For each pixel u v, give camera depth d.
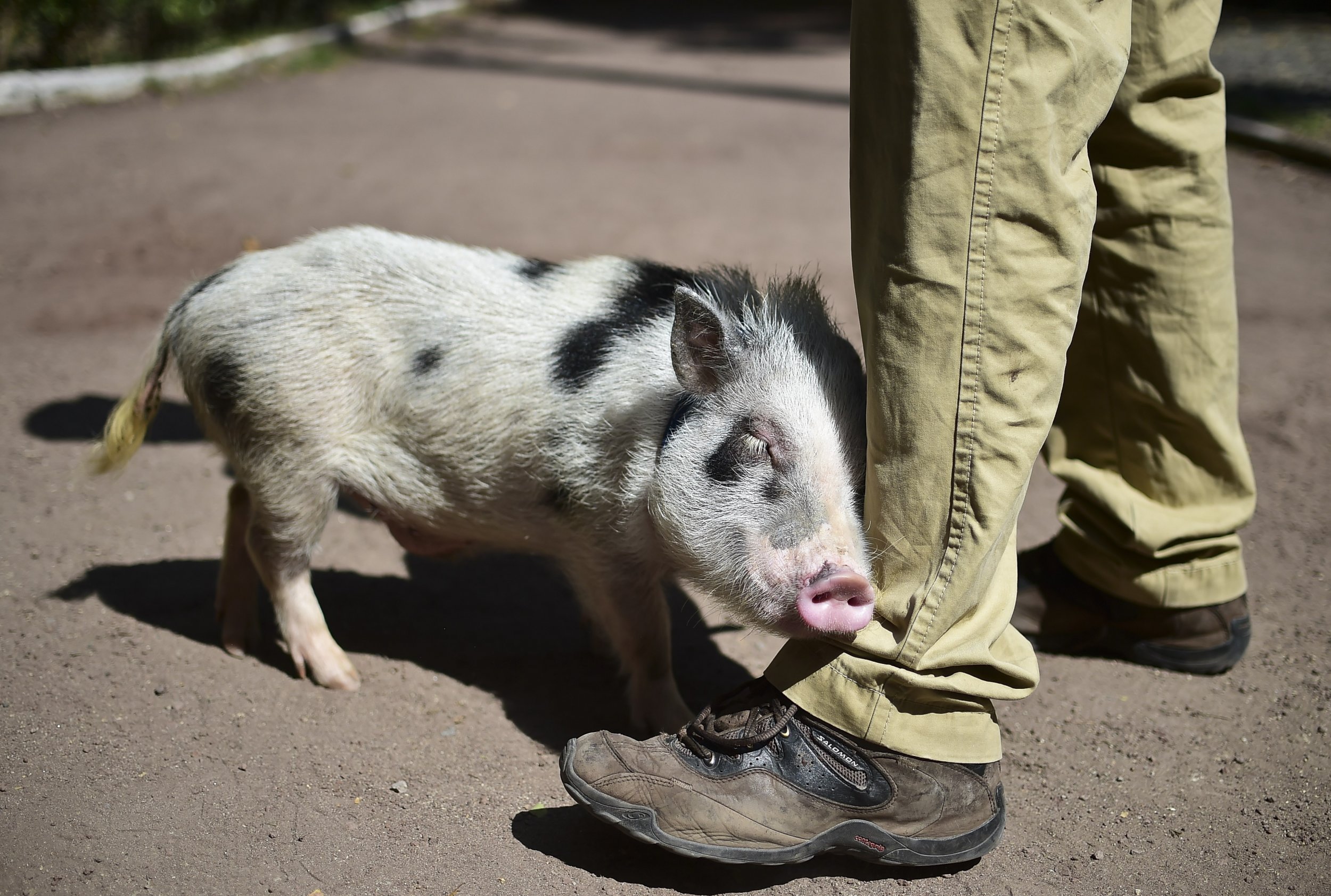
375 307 3.37
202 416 3.59
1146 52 3.10
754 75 15.80
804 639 2.72
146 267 7.12
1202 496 3.51
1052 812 3.01
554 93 13.73
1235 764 3.18
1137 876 2.74
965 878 2.74
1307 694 3.49
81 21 11.83
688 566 3.03
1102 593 3.67
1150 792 3.08
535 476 3.27
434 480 3.42
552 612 4.21
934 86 2.29
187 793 2.90
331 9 17.45
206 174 9.12
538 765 3.18
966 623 2.59
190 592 4.05
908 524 2.53
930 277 2.38
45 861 2.62
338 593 4.21
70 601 3.88
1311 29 19.02
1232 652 3.61
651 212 8.67
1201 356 3.35
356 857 2.70
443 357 3.29
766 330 3.07
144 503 4.69
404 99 12.84
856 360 3.16
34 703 3.24
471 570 4.49
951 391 2.42
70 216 7.97
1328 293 7.55
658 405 3.08
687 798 2.60
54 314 6.45
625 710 3.54
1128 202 3.28
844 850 2.69
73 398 5.54
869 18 2.37
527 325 3.26
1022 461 2.46
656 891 2.65
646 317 3.21
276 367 3.37
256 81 13.10
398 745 3.23
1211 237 3.27
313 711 3.38
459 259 3.41
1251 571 4.31
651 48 18.08
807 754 2.65
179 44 13.48
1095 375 3.51
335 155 10.01
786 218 8.68
